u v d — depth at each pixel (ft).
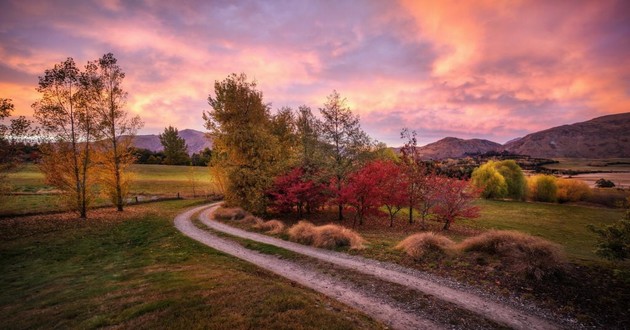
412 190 92.38
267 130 108.37
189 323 23.86
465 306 30.14
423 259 43.65
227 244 61.52
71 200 93.25
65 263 54.29
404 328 26.09
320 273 41.19
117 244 67.36
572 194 186.80
